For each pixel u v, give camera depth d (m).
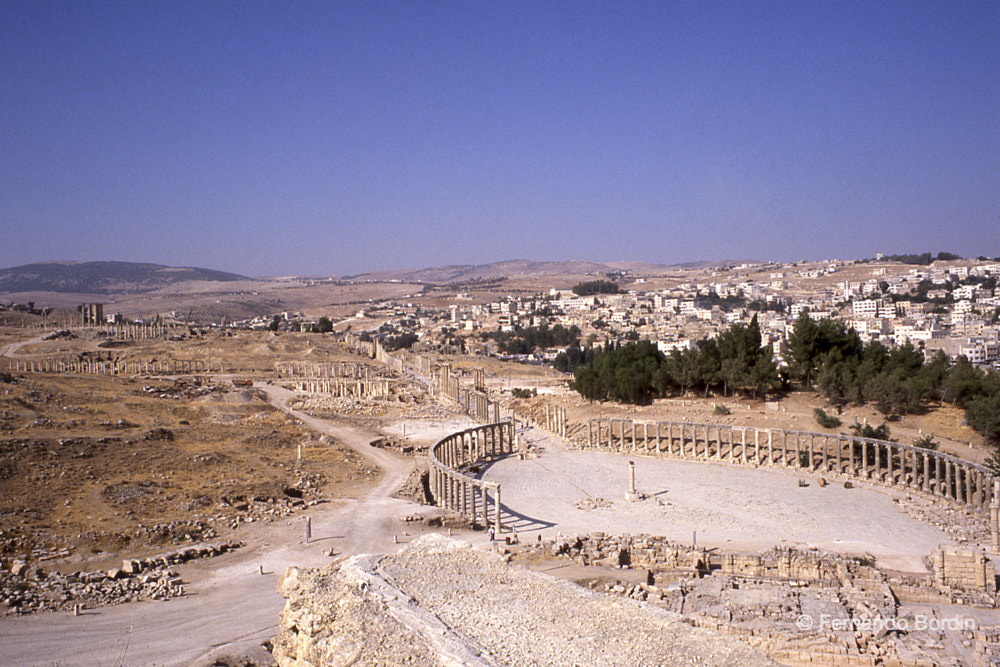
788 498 91.75
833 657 42.44
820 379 130.00
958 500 87.00
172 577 57.09
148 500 75.75
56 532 64.06
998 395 109.12
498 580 39.72
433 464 91.50
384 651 32.31
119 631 47.38
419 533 70.88
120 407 125.50
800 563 58.75
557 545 63.25
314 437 119.56
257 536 68.50
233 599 53.03
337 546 65.69
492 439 123.12
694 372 144.12
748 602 49.88
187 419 127.19
